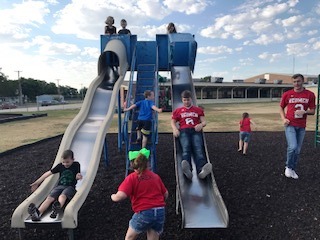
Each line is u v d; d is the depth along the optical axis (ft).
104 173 23.50
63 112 108.99
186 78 30.35
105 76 29.12
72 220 12.12
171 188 19.47
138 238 12.46
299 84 19.27
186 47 31.68
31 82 357.41
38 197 14.25
